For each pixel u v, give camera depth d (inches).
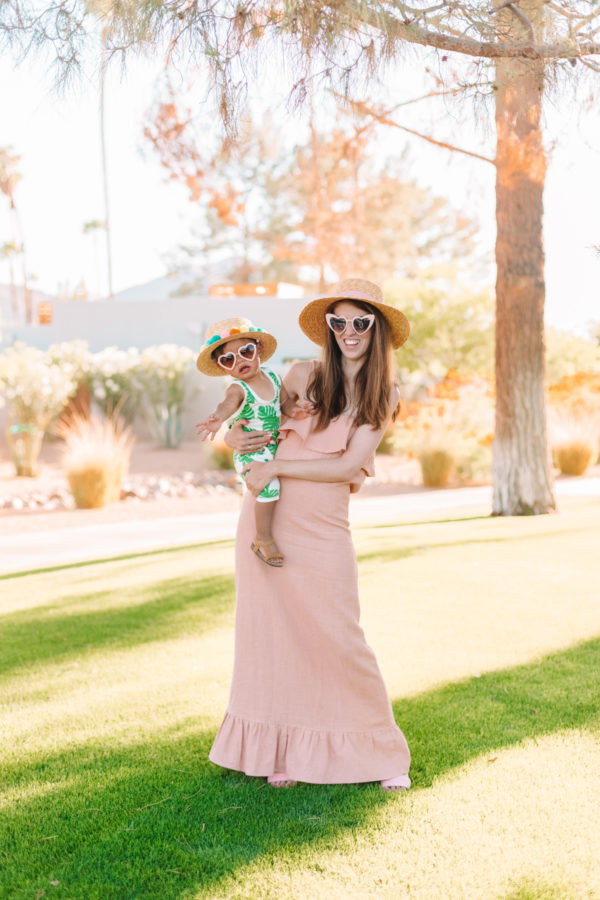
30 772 131.8
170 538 408.2
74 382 782.5
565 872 98.0
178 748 139.1
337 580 120.6
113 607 243.6
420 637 198.1
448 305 823.1
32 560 358.9
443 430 626.2
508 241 386.9
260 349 127.6
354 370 125.2
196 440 877.8
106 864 103.8
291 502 121.6
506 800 115.6
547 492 402.0
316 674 122.1
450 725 143.3
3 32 130.8
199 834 110.1
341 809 115.0
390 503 514.9
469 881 96.7
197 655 194.1
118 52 131.0
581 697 155.0
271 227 1529.3
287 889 96.6
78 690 171.9
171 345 855.7
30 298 2361.0
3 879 101.3
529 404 397.1
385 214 1434.5
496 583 251.0
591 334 888.3
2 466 737.6
